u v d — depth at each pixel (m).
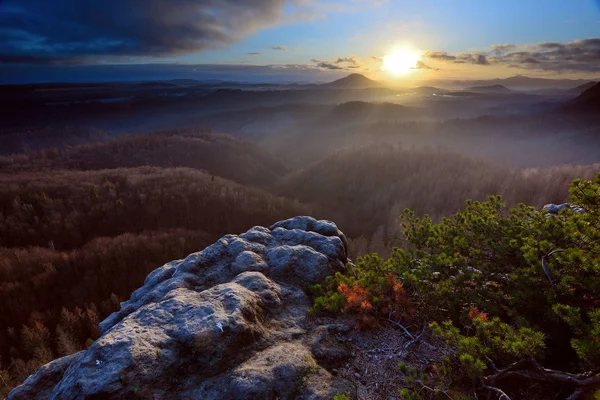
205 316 6.35
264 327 6.90
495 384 5.22
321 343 6.50
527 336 4.73
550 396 4.94
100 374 5.09
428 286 6.89
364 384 5.66
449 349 6.29
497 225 8.04
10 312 66.19
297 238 10.80
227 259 9.63
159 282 9.69
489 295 6.69
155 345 5.71
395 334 6.85
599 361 4.59
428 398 5.22
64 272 77.44
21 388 6.70
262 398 5.21
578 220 6.43
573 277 5.77
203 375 5.59
